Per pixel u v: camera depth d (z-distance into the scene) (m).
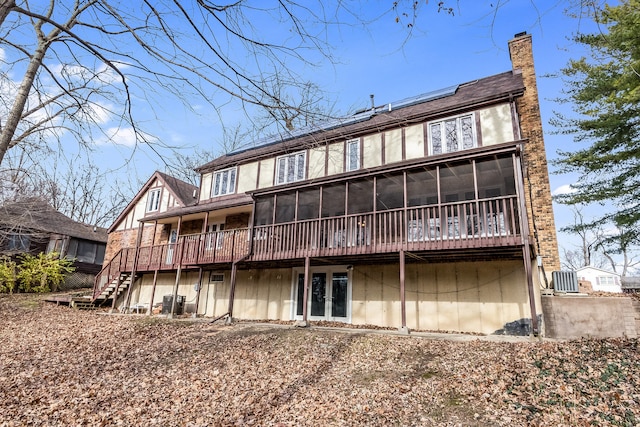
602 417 4.78
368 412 5.60
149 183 22.33
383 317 12.81
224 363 8.40
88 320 14.64
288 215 16.36
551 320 9.47
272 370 7.77
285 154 16.89
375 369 7.40
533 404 5.35
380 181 12.55
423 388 6.32
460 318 11.45
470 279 11.62
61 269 23.27
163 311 16.70
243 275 16.80
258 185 17.67
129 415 5.80
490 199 9.92
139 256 18.64
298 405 5.99
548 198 11.44
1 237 12.81
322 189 13.31
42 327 13.19
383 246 11.16
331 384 6.80
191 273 18.38
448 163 10.75
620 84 12.34
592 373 6.10
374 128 14.27
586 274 31.28
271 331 11.24
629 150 13.14
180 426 5.41
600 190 14.30
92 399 6.46
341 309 13.82
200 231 18.89
